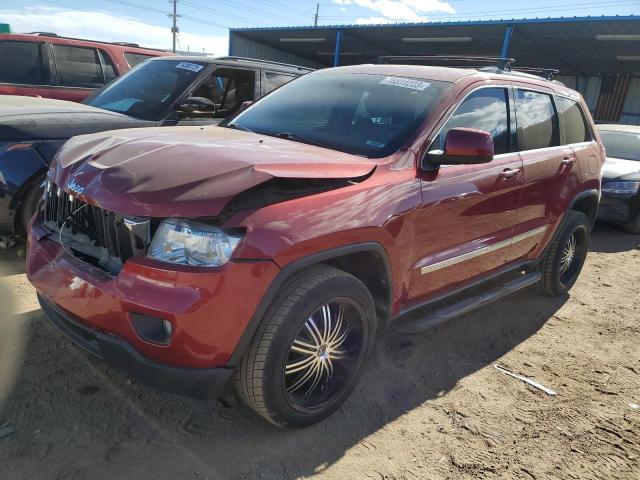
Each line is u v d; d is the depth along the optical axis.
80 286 2.44
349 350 2.91
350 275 2.75
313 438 2.75
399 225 2.93
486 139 3.03
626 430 3.13
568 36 18.64
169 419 2.77
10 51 6.90
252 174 2.39
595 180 5.05
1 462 2.34
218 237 2.27
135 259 2.32
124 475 2.36
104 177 2.53
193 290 2.22
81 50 7.48
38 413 2.68
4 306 3.69
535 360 3.88
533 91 4.37
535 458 2.79
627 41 18.19
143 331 2.29
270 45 29.33
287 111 3.80
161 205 2.29
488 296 4.08
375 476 2.53
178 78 5.72
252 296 2.31
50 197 2.98
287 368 2.58
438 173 3.22
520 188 3.97
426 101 3.42
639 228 8.44
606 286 5.74
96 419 2.70
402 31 21.41
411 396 3.23
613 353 4.12
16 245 4.76
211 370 2.34
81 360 3.17
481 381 3.50
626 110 24.03
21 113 4.52
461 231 3.48
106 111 5.19
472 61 4.50
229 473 2.45
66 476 2.31
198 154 2.60
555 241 4.80
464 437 2.90
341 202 2.63
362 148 3.20
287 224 2.40
